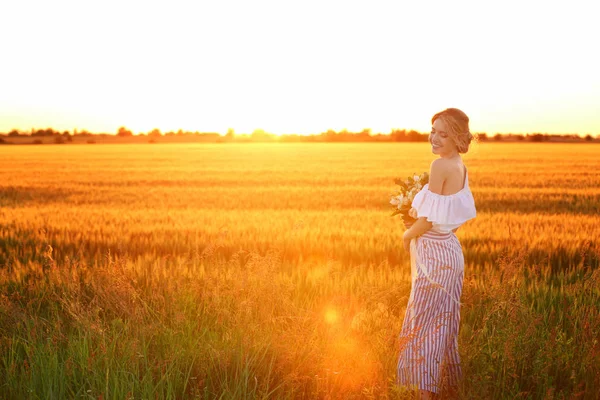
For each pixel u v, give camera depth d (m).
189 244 10.52
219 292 5.11
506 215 15.45
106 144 122.62
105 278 5.46
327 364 4.04
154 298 5.42
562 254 9.70
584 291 6.03
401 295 6.14
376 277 7.17
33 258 9.46
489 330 4.82
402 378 3.97
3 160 53.38
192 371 4.14
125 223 13.76
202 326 4.75
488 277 6.30
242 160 53.38
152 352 4.36
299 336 4.26
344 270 7.97
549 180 29.36
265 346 4.28
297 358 4.14
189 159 55.59
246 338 4.27
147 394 3.67
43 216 15.02
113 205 18.39
